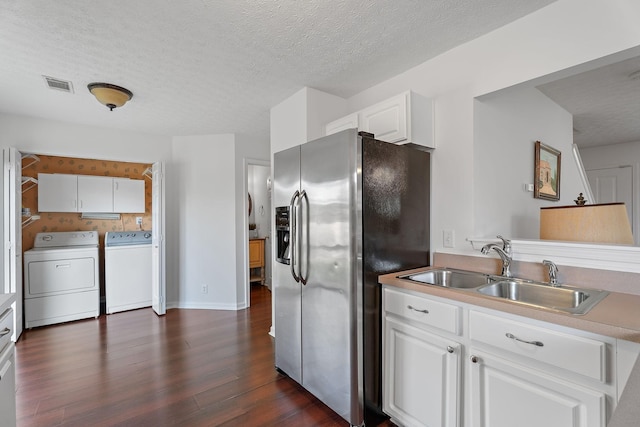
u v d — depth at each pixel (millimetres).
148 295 4102
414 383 1625
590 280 1535
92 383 2205
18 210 3135
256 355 2668
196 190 4152
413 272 1938
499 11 1711
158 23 1769
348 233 1734
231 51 2088
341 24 1812
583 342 1073
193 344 2896
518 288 1676
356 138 1729
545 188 2789
